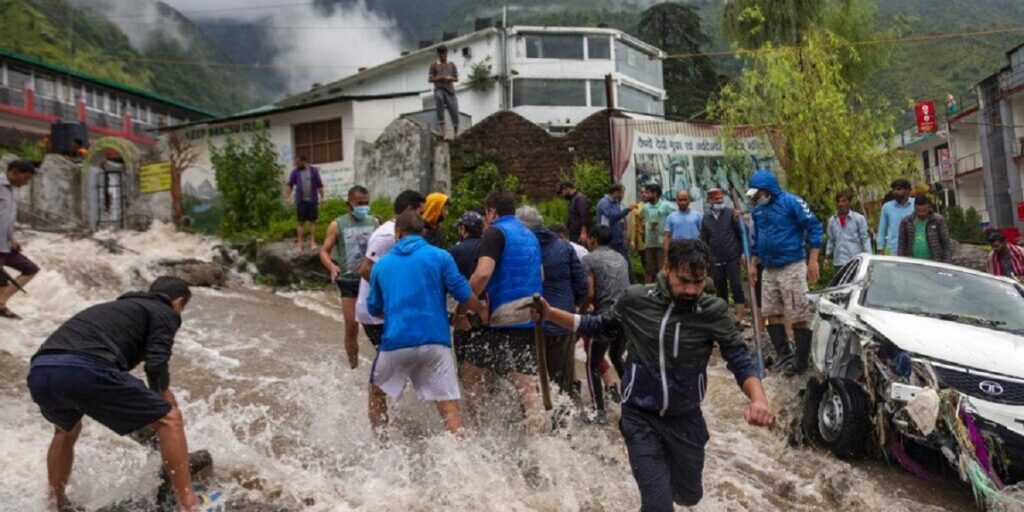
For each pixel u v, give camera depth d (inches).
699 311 172.2
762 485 246.5
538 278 259.8
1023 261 436.8
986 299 297.9
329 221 656.4
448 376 233.5
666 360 173.0
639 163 697.6
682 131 709.9
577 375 374.3
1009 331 277.7
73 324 186.4
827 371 291.3
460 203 703.7
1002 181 1407.5
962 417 230.5
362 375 320.2
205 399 288.2
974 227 1402.6
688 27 1985.7
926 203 407.8
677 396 173.9
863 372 267.4
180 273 560.1
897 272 310.2
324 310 517.7
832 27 915.4
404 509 200.5
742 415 319.3
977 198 1600.6
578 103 1541.6
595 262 309.7
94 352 181.5
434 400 233.0
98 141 785.6
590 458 252.4
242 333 413.7
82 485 206.1
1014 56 1374.3
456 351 259.8
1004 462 229.9
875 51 914.1
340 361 357.4
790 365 357.1
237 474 218.4
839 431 267.7
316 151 954.1
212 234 721.0
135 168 769.6
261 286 600.1
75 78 1733.5
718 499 229.8
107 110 1815.9
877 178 701.9
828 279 625.0
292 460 232.8
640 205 574.2
